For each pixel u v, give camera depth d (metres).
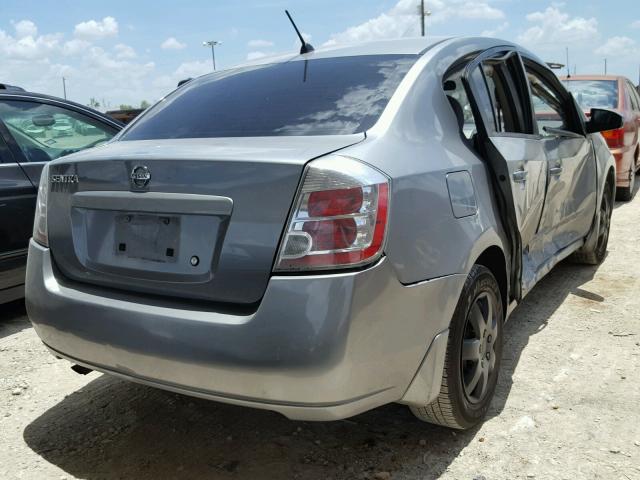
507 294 3.07
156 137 2.81
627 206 8.09
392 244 2.14
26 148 4.49
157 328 2.21
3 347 3.97
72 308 2.45
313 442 2.76
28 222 4.35
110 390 3.34
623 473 2.44
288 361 2.01
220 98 2.96
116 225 2.45
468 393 2.68
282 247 2.06
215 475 2.54
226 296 2.14
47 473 2.59
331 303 2.01
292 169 2.09
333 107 2.60
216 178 2.19
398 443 2.71
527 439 2.69
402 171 2.27
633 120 8.21
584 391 3.10
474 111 2.96
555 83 4.31
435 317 2.34
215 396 2.17
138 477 2.55
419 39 3.18
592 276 4.99
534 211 3.43
